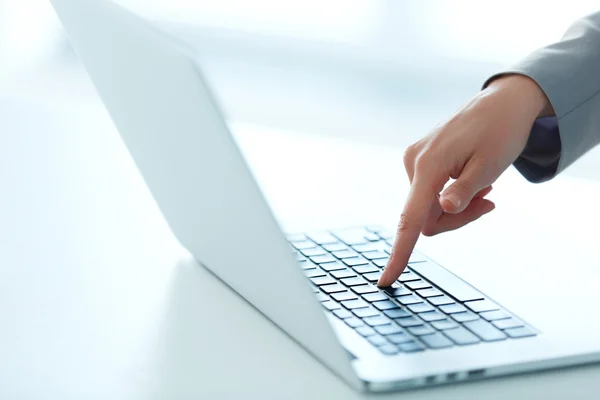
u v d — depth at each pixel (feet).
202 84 2.02
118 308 2.72
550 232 3.61
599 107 3.43
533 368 2.34
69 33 2.97
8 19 16.89
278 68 16.48
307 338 2.38
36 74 16.67
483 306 2.70
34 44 17.06
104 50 2.63
